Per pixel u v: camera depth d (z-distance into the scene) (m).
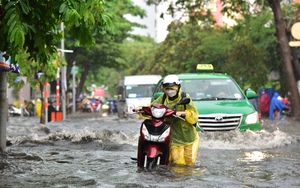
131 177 9.67
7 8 10.46
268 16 47.69
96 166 11.19
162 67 74.88
